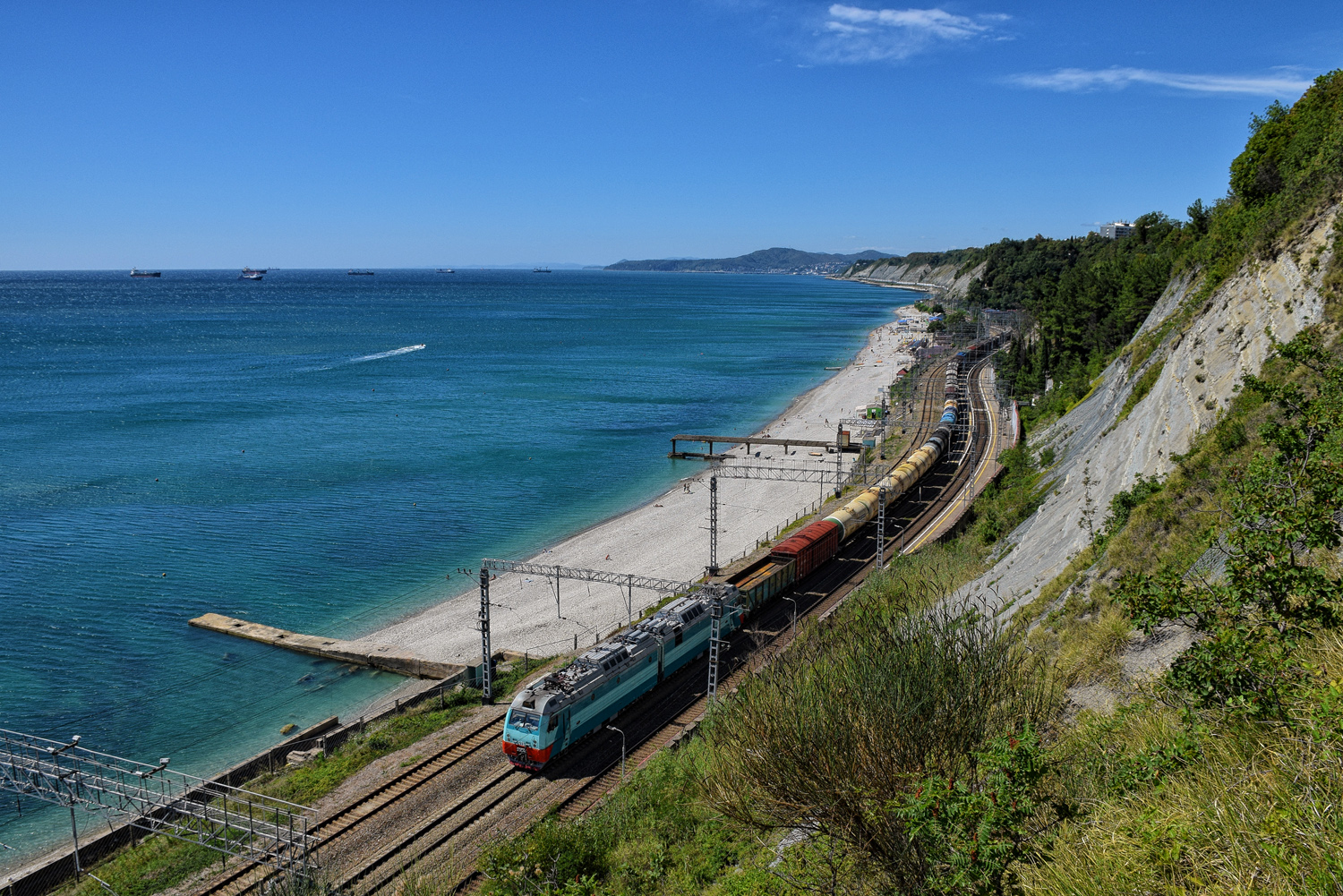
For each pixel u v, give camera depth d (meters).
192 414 125.06
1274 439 15.64
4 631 57.31
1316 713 9.99
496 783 36.72
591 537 78.19
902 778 14.80
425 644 55.72
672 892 24.58
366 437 115.38
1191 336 50.50
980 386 145.62
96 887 30.81
